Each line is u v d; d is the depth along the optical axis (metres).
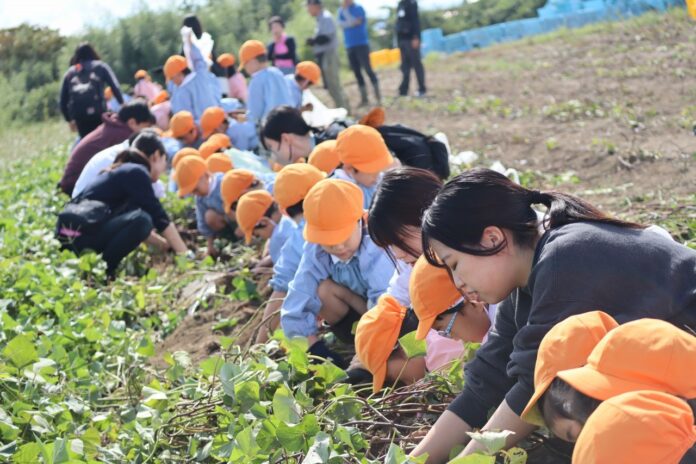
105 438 3.99
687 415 1.91
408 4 14.16
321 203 3.94
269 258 5.82
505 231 2.58
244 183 5.84
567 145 8.74
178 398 3.88
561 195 2.63
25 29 26.50
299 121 5.80
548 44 17.55
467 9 25.53
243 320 5.40
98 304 5.94
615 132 8.95
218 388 3.87
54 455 3.12
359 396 3.85
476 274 2.60
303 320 4.31
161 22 24.95
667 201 6.18
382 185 3.25
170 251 7.26
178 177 6.84
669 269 2.49
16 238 7.30
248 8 26.86
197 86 9.82
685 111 9.07
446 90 14.52
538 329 2.48
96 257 6.72
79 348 4.89
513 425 2.59
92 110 10.29
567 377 2.07
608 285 2.45
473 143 9.77
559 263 2.47
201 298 5.81
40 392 4.07
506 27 21.33
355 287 4.29
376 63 23.30
